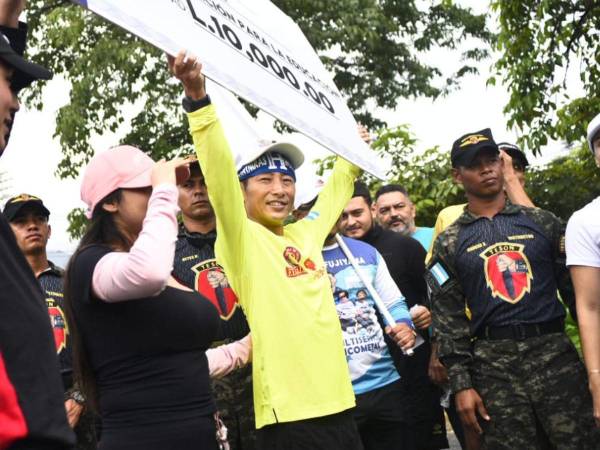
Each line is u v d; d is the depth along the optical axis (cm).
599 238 396
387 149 1125
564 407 405
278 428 333
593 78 930
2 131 181
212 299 411
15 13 205
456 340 428
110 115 1605
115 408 266
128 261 256
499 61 923
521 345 412
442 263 436
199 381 274
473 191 435
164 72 1631
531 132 917
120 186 281
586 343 395
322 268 369
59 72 1705
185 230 430
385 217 636
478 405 418
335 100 386
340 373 349
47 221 490
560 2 893
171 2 267
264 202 366
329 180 410
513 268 418
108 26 1602
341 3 1684
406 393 508
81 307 270
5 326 167
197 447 268
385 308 432
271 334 337
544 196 1139
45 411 168
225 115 385
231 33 303
